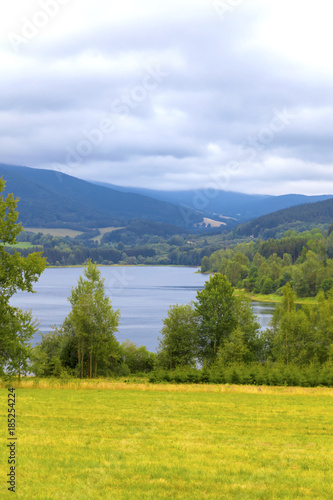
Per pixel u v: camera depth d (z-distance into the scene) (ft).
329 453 58.90
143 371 242.99
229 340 224.33
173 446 61.05
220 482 45.73
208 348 240.94
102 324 219.41
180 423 79.56
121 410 91.20
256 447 61.77
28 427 71.10
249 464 52.65
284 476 47.75
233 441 65.87
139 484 44.32
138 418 82.99
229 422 81.76
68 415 83.30
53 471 47.50
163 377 159.12
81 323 216.54
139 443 62.34
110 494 41.22
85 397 110.73
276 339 225.76
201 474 47.88
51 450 56.18
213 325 234.17
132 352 243.40
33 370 134.92
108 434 67.82
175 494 41.88
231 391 132.36
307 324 224.94
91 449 57.67
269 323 237.66
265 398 117.50
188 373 157.99
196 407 98.73
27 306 516.32
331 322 226.58
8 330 126.72
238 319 236.84
